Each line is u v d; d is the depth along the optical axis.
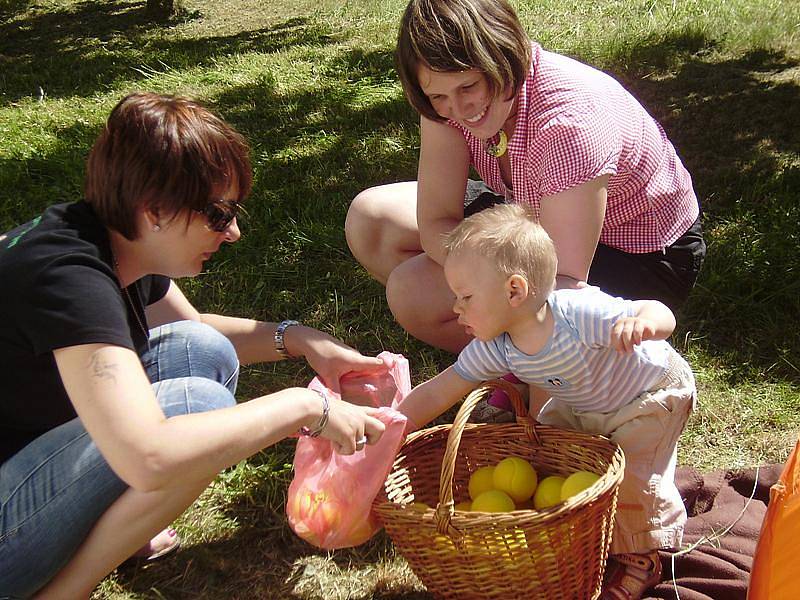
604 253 2.81
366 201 3.38
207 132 1.90
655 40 7.25
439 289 3.12
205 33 10.02
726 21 7.53
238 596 2.44
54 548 1.98
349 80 7.20
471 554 2.04
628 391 2.35
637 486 2.34
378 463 2.21
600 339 2.25
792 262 3.89
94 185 1.92
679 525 2.37
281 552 2.58
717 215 4.40
